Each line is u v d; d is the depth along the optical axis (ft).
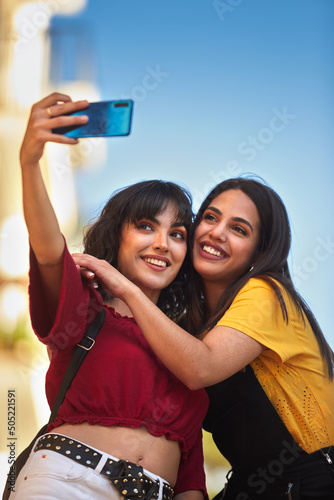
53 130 5.58
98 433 5.84
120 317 6.69
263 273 7.61
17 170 16.06
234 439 7.43
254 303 7.10
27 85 15.94
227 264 7.77
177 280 8.14
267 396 7.29
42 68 15.90
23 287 15.55
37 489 5.45
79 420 5.89
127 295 6.31
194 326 8.17
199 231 7.86
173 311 8.21
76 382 6.12
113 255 7.18
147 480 5.68
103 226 7.25
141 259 7.11
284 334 7.18
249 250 7.84
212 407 7.55
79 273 6.07
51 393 6.45
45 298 6.17
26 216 5.70
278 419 7.23
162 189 7.24
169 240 7.18
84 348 6.18
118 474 5.62
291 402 7.26
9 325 15.14
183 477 6.54
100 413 5.96
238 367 6.72
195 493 6.56
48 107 5.61
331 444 7.28
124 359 6.15
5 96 15.93
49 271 5.98
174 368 6.22
